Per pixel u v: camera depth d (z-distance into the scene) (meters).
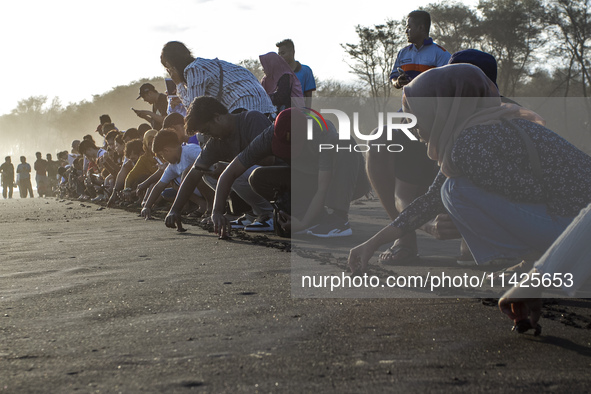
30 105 129.25
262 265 3.03
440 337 1.71
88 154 13.16
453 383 1.35
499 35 38.28
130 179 8.24
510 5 38.38
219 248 3.79
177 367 1.46
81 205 10.87
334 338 1.71
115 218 6.98
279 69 6.20
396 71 4.57
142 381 1.37
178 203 4.86
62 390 1.32
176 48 5.66
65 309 2.13
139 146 8.70
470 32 39.22
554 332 1.76
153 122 8.33
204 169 4.73
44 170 26.84
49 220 7.25
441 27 40.94
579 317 1.92
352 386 1.33
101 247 4.08
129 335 1.76
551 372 1.42
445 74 2.44
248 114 4.54
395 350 1.59
